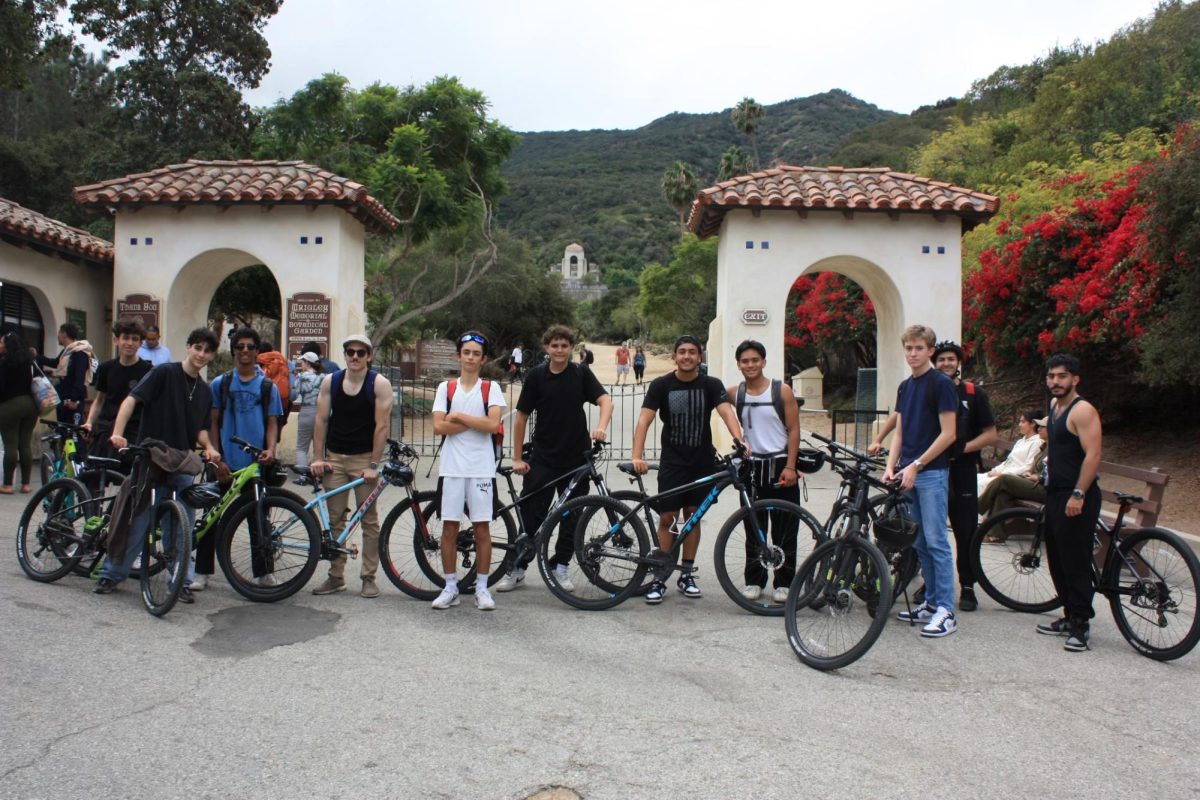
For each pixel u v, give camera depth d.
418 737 3.74
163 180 13.02
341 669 4.57
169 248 12.77
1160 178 9.69
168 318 12.77
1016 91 39.12
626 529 6.00
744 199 12.31
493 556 6.36
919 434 5.64
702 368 6.55
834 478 12.41
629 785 3.35
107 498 6.02
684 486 6.05
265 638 5.07
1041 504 8.05
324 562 7.08
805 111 130.38
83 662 4.53
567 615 5.77
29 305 12.55
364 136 19.69
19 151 28.14
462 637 5.20
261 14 27.66
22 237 11.70
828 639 4.99
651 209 112.00
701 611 5.97
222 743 3.63
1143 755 3.75
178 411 5.79
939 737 3.89
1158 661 5.07
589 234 104.38
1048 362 5.49
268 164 13.59
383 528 6.10
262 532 5.82
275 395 6.32
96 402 6.82
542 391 6.27
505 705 4.14
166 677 4.37
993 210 12.37
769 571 6.25
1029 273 13.04
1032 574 6.33
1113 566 5.36
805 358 25.03
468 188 20.98
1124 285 10.84
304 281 12.67
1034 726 4.05
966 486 6.16
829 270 14.23
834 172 13.80
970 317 14.86
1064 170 18.66
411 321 27.73
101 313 13.91
